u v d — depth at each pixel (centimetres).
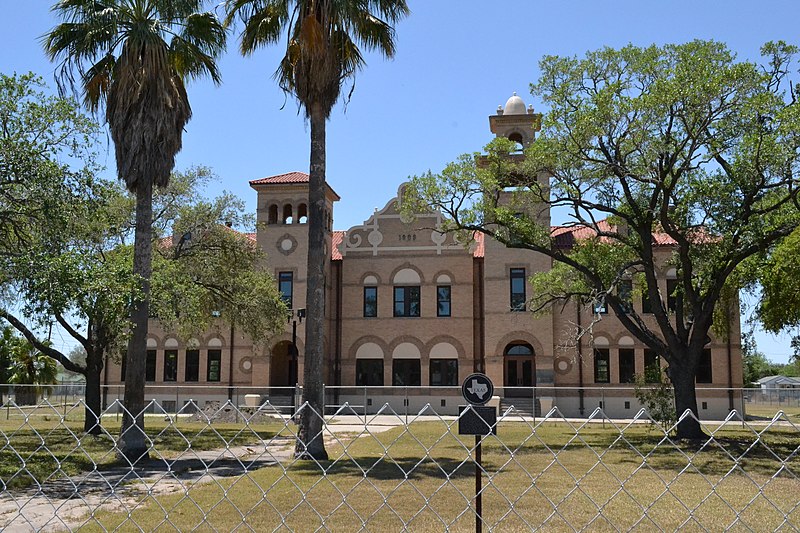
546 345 4347
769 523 1031
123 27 2119
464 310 4631
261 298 3269
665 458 1952
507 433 2792
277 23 2192
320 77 2061
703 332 2591
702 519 1054
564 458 1911
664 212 2462
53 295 1712
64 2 2053
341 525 1005
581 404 4325
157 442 2419
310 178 2122
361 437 2634
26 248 1919
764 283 2652
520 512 1097
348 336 4725
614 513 1095
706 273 2598
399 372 4656
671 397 2906
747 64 2211
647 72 2447
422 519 1044
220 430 2933
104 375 4825
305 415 1933
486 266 4469
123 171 2073
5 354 4725
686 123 2320
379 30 2223
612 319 4397
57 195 1911
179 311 2755
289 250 4697
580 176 2555
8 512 1126
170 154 2128
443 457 1923
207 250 3195
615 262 2902
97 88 2156
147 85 2058
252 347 4706
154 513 1088
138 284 1992
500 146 2730
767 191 2531
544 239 2769
